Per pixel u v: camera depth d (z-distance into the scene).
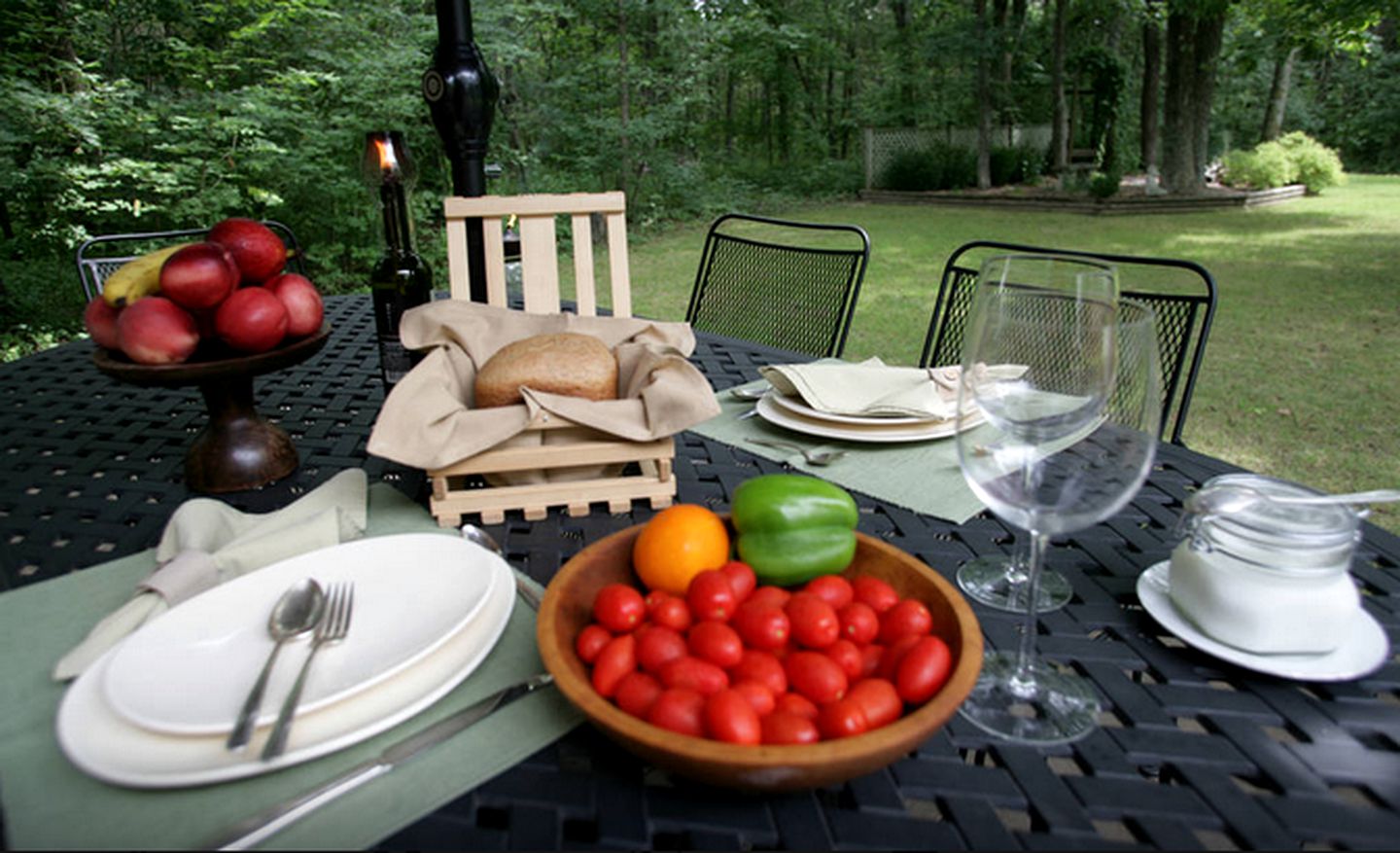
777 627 0.48
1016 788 0.46
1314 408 3.29
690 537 0.55
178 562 0.61
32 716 0.50
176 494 0.84
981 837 0.43
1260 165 11.34
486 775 0.45
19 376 1.23
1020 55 13.36
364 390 1.16
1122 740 0.50
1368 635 0.57
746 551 0.57
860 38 14.83
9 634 0.58
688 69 8.29
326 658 0.52
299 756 0.43
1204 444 2.95
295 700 0.45
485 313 0.90
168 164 4.67
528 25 7.16
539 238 1.11
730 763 0.38
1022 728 0.50
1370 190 12.07
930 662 0.45
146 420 1.05
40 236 4.72
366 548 0.63
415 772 0.45
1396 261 6.26
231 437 0.85
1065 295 0.71
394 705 0.48
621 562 0.58
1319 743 0.49
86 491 0.84
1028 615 0.54
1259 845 0.42
